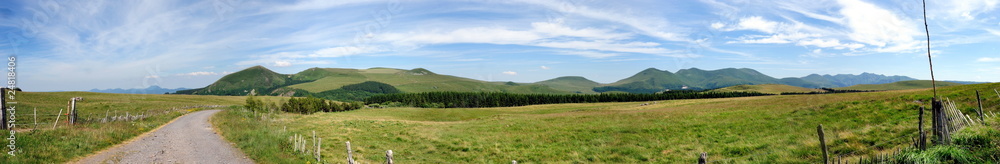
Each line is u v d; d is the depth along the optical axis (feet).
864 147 54.44
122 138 74.43
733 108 149.59
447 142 99.40
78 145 60.75
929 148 36.73
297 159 59.57
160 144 71.56
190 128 104.01
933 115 39.06
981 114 52.31
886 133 60.70
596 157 74.43
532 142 96.94
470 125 146.00
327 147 82.07
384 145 94.32
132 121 114.93
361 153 79.77
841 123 83.66
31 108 171.83
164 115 156.46
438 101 608.19
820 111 108.47
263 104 282.56
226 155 62.18
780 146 65.82
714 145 75.82
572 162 71.36
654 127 108.68
